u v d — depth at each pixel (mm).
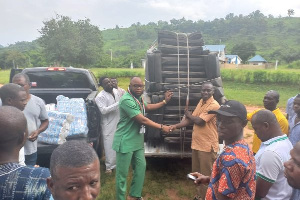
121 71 27875
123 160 3746
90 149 1171
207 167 3781
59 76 5883
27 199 1412
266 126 2207
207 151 3723
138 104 3680
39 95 5602
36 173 1473
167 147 4945
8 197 1401
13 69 5734
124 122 3746
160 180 4867
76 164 1083
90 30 40562
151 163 5543
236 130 1976
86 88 5875
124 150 3709
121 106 3670
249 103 13992
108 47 115875
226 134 1995
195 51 4789
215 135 3730
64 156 1104
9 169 1462
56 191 1135
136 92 3666
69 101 4738
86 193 1110
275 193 2125
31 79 5809
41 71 5688
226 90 19250
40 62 52250
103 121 4922
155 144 4984
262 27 115062
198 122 3674
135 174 3916
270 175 2053
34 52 62531
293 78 21922
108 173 5039
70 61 37719
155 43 5820
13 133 1517
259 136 2277
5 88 2615
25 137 1629
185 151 4773
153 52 4828
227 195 1842
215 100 4109
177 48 4754
